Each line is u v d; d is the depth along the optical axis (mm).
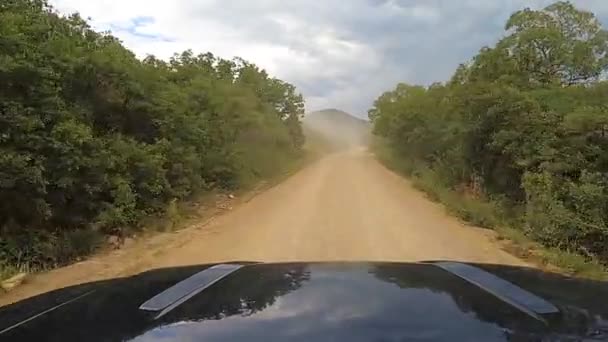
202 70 25203
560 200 11594
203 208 16984
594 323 1438
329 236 12094
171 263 9570
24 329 1472
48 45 10852
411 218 14875
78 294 1957
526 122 15266
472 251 10555
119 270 9016
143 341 1304
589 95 16781
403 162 36594
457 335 1302
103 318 1525
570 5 22016
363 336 1285
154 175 13594
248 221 14484
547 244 10891
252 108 27734
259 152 29156
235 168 21703
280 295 1640
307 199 19344
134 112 14094
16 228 9430
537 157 13852
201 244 11367
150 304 1645
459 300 1598
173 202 14461
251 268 2211
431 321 1393
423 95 36125
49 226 10469
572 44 22016
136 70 14102
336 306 1514
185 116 16750
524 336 1314
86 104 11914
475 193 18625
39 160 9148
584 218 10641
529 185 12914
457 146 20609
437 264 2299
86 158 10375
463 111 18391
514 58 22500
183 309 1558
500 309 1523
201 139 18031
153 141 14812
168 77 20812
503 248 10852
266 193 21578
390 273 1972
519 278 2086
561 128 13734
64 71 11109
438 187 21094
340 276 1896
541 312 1506
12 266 8664
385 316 1424
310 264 2268
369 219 14578
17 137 8875
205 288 1828
